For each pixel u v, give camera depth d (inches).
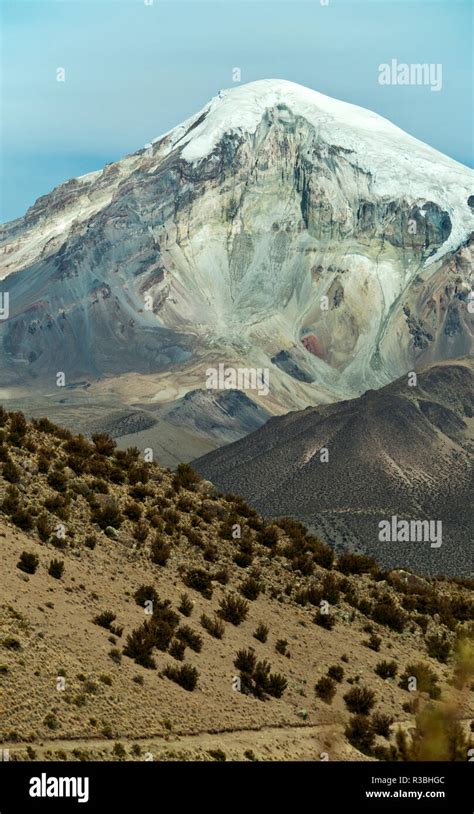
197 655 1931.6
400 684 2224.4
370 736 1875.0
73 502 2292.1
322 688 2010.3
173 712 1680.6
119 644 1806.1
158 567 2233.0
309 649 2212.1
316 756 1739.7
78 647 1715.1
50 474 2352.4
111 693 1638.8
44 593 1841.8
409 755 1571.1
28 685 1545.3
